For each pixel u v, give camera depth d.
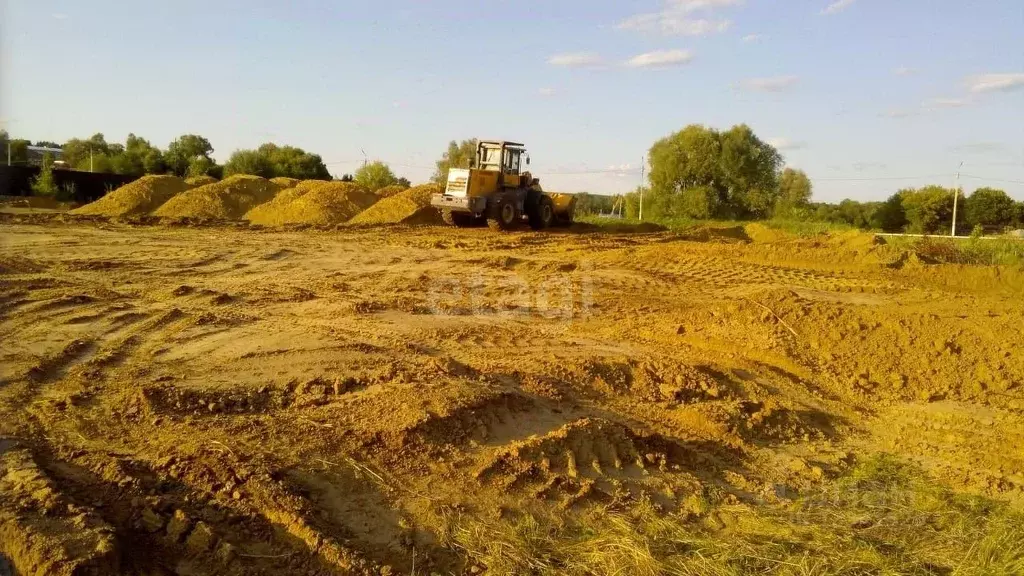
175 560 4.22
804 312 10.53
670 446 6.65
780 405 8.02
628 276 15.43
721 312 10.84
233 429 5.80
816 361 9.59
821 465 6.88
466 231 24.75
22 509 4.27
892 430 7.89
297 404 6.50
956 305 12.38
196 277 13.83
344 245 19.56
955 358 9.38
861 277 15.84
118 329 9.19
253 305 11.17
